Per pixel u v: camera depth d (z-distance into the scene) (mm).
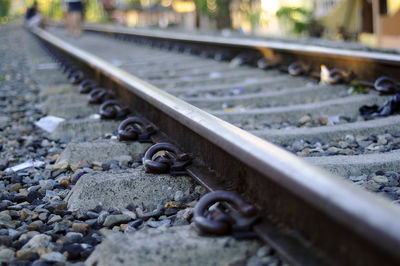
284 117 2836
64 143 2713
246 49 4789
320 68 3627
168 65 5203
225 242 1679
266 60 4336
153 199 2041
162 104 2332
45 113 3299
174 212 1967
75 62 4949
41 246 1821
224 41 5254
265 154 1688
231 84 3678
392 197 1953
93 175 2107
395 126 2514
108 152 2396
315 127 2609
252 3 14781
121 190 2045
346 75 3316
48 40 7594
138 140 2441
